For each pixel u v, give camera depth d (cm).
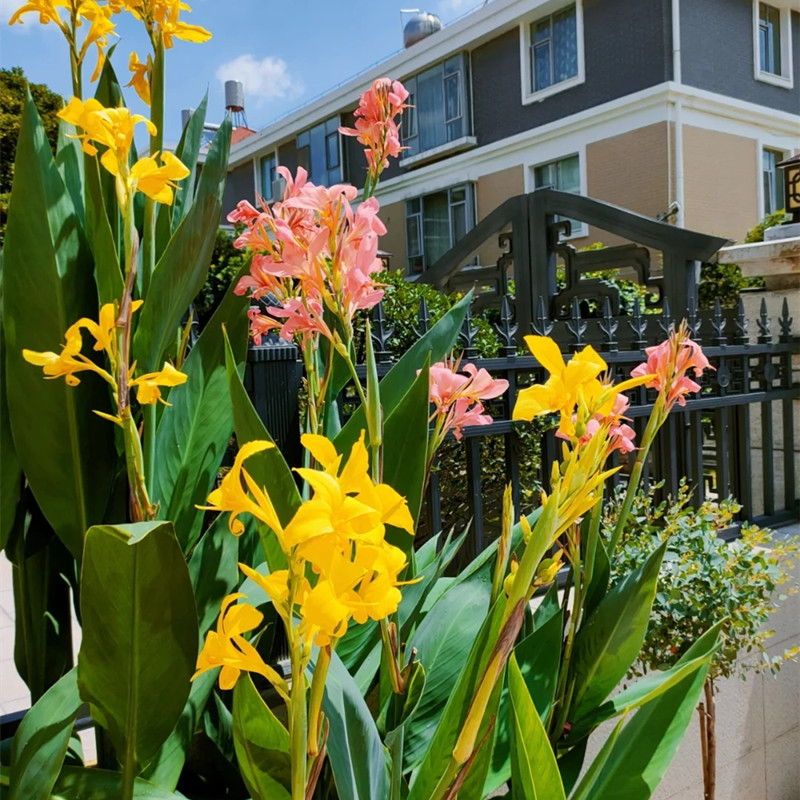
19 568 126
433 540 154
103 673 91
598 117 1312
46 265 105
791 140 1388
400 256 1756
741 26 1311
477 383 119
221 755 135
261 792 91
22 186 103
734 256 309
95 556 83
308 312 109
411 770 112
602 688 127
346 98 1831
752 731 242
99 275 108
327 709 82
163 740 96
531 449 309
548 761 96
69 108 88
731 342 361
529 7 1384
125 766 96
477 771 91
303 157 2039
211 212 107
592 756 195
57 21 110
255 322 126
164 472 122
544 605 148
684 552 192
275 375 173
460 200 1602
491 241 1527
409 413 111
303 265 103
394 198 1753
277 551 98
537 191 523
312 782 63
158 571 85
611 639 127
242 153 2222
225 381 129
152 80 116
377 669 122
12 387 106
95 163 107
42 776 90
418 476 112
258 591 120
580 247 1307
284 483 98
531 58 1440
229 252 382
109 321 92
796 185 315
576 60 1359
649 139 1246
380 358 208
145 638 89
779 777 253
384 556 55
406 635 119
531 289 538
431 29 1775
